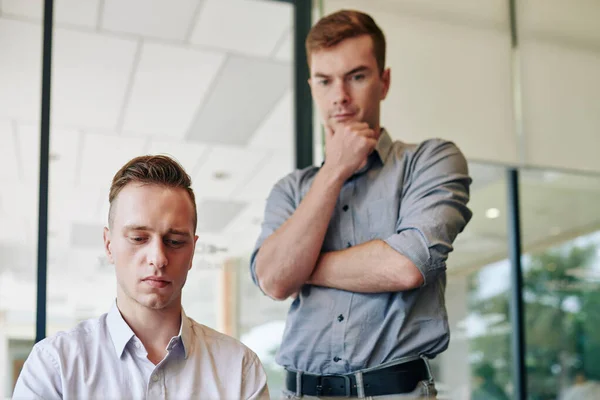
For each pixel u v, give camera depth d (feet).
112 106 9.22
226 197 9.55
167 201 3.88
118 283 4.00
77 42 9.05
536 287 10.38
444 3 10.23
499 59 10.52
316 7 9.70
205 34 9.57
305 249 4.94
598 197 10.84
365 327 4.89
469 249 10.11
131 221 3.84
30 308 8.14
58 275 8.11
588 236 10.74
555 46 11.00
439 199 4.91
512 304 10.20
